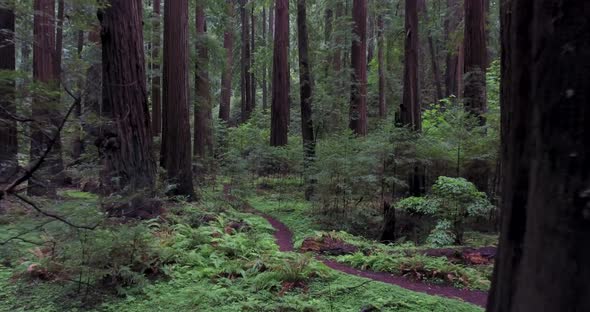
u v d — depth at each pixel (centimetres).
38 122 330
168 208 880
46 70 1105
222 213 916
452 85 2275
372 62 2452
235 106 3759
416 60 1167
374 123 2077
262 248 674
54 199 464
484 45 1130
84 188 932
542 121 121
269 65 2661
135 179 752
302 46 1349
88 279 457
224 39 2631
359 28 1677
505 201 146
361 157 960
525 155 135
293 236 873
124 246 488
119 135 743
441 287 534
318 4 2331
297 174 1493
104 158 716
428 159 990
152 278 512
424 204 851
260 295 459
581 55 110
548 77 119
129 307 429
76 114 438
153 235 617
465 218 895
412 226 928
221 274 533
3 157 412
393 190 1055
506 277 142
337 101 1630
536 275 123
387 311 414
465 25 1150
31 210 478
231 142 1833
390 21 2258
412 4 1160
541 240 121
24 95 414
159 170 1019
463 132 967
